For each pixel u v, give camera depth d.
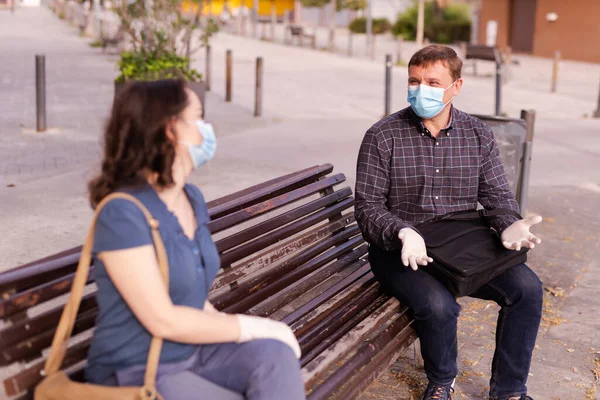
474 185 3.58
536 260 5.71
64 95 13.51
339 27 56.12
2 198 6.59
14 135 9.59
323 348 3.02
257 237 3.62
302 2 44.44
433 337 3.25
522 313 3.35
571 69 26.05
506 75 20.16
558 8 30.80
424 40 38.03
